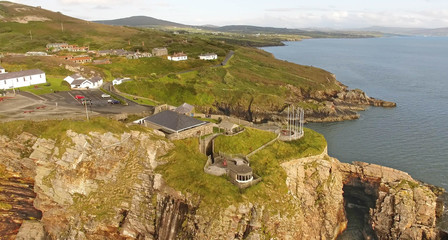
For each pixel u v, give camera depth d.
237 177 56.44
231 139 69.69
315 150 71.56
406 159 91.44
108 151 56.88
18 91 93.06
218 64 194.12
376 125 122.38
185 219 52.34
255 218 53.31
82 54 187.50
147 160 58.19
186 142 65.00
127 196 56.25
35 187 56.47
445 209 68.44
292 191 63.91
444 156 92.62
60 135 56.56
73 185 55.06
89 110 76.69
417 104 151.62
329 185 67.81
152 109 82.44
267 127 80.50
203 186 53.88
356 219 70.12
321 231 64.94
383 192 67.19
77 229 54.44
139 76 148.50
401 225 60.72
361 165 81.00
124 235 55.34
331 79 193.25
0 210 55.22
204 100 137.50
